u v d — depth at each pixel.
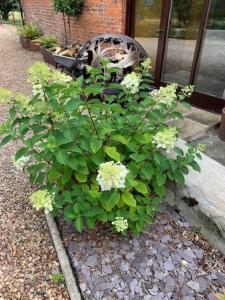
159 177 1.87
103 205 1.74
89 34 5.67
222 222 1.89
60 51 5.35
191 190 2.13
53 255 1.93
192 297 1.67
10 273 1.80
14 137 1.75
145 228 2.12
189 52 3.92
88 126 1.75
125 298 1.66
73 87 1.53
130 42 3.34
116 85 1.93
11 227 2.14
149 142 1.83
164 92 1.85
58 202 1.80
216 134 3.18
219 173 2.25
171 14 3.98
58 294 1.69
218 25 3.46
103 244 2.00
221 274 1.81
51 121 1.70
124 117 1.87
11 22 13.73
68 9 5.51
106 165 1.40
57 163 1.83
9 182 2.61
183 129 3.16
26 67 6.12
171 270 1.83
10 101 1.68
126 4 4.55
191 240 2.04
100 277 1.78
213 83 3.72
